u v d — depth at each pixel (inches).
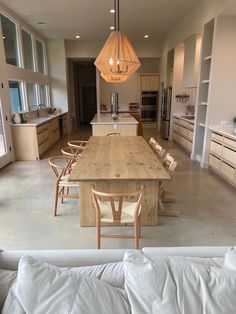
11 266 54.6
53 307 40.4
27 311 40.8
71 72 416.8
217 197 143.3
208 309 39.1
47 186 159.9
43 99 344.2
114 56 137.6
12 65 224.2
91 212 111.4
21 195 146.3
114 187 109.5
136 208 89.4
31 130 220.5
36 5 206.8
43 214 124.2
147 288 41.3
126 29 292.8
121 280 48.7
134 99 415.5
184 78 249.9
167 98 317.1
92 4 205.8
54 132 298.4
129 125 223.8
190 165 207.3
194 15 215.6
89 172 101.7
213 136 183.0
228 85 184.4
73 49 355.3
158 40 356.8
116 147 147.1
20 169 197.3
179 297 40.1
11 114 221.8
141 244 100.2
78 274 46.1
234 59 179.6
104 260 56.1
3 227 112.4
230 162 157.9
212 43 188.4
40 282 42.6
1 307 43.1
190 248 58.9
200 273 43.5
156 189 109.6
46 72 345.7
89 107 518.9
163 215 121.5
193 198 141.8
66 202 137.0
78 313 39.8
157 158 124.5
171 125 315.6
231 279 42.3
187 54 239.6
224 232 108.0
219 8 166.2
